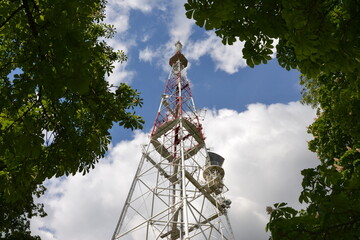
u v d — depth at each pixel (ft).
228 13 17.03
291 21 15.21
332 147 57.52
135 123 30.68
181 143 125.80
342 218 12.29
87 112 29.07
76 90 18.25
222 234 106.32
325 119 61.36
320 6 15.62
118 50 41.29
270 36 17.67
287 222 13.37
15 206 55.83
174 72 167.43
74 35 18.21
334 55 16.84
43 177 27.17
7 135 23.20
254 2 17.57
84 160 28.27
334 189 13.66
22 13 22.61
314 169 16.53
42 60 19.53
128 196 112.06
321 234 12.51
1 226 56.44
